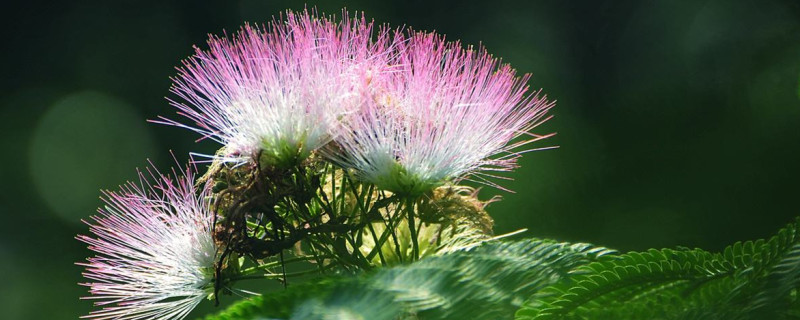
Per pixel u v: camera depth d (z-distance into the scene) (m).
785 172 1.10
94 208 1.40
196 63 0.55
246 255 0.55
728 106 1.21
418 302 0.48
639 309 0.49
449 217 0.55
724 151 1.14
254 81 0.54
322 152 0.54
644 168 1.14
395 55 0.55
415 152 0.54
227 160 0.54
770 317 0.48
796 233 0.49
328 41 0.54
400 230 0.55
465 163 0.55
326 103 0.54
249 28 0.55
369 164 0.54
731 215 1.09
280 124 0.54
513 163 0.56
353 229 0.54
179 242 0.55
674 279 0.50
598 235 1.08
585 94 1.31
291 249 0.56
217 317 0.49
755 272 0.49
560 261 0.50
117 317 0.55
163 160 1.41
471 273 0.48
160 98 1.46
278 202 0.55
